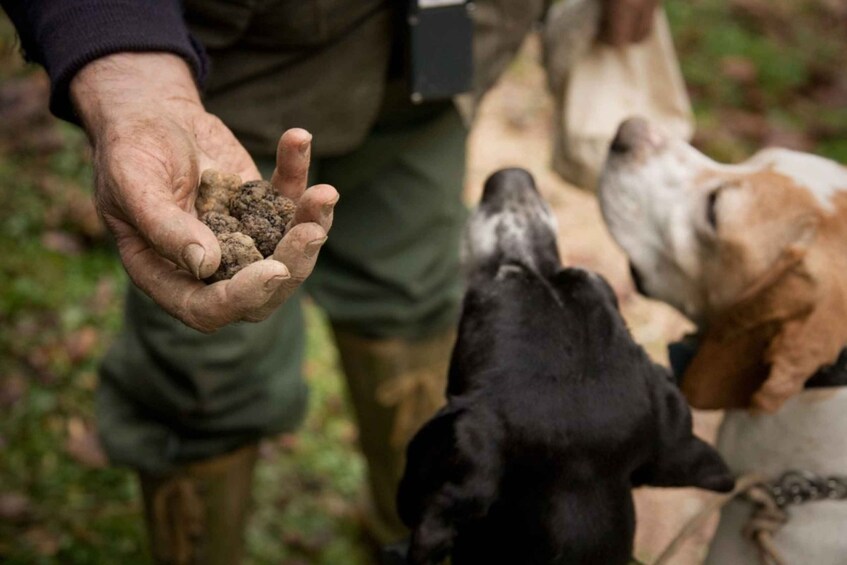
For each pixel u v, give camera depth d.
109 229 0.81
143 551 1.46
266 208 0.80
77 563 1.43
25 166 1.88
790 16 2.80
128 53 0.89
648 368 0.93
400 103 1.29
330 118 1.19
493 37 1.29
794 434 1.03
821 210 1.02
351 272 1.38
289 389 1.26
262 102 1.16
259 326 1.19
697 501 1.19
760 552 1.04
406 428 1.42
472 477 0.86
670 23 2.68
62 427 1.57
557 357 0.90
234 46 1.14
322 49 1.16
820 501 1.02
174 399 1.20
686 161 1.11
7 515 1.46
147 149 0.80
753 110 2.47
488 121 2.22
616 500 0.90
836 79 2.61
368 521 1.52
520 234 1.00
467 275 1.01
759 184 1.05
